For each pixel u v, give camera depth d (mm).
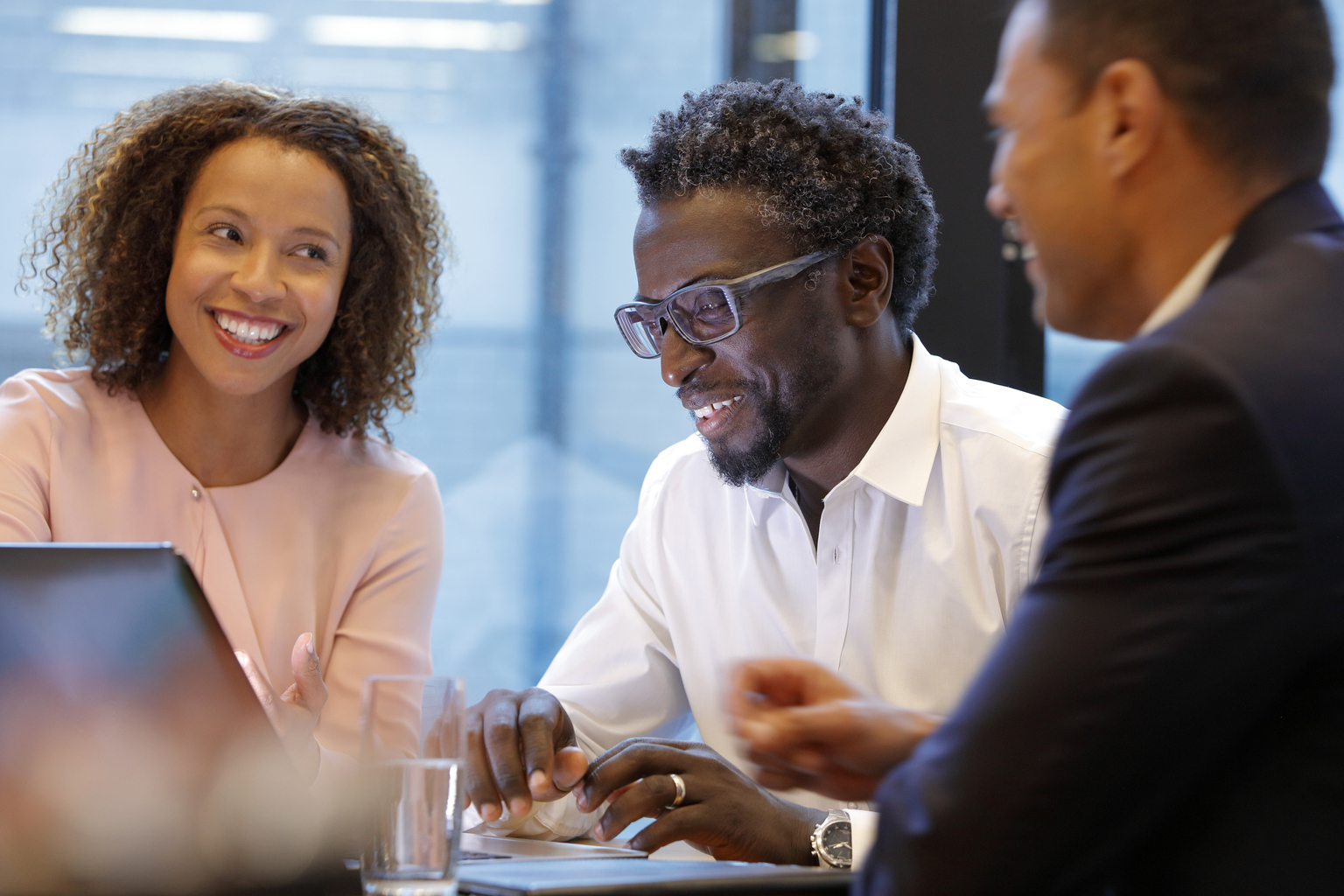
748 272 1408
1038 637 672
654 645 1687
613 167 2205
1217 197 764
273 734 875
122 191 1679
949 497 1508
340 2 2156
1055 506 716
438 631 2182
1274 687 666
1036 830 649
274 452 1757
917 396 1531
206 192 1635
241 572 1678
